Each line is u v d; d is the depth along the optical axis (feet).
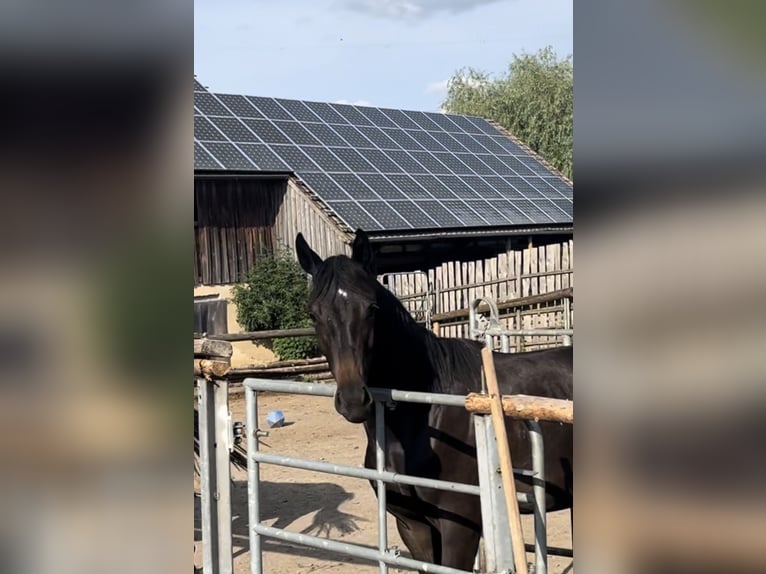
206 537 10.77
